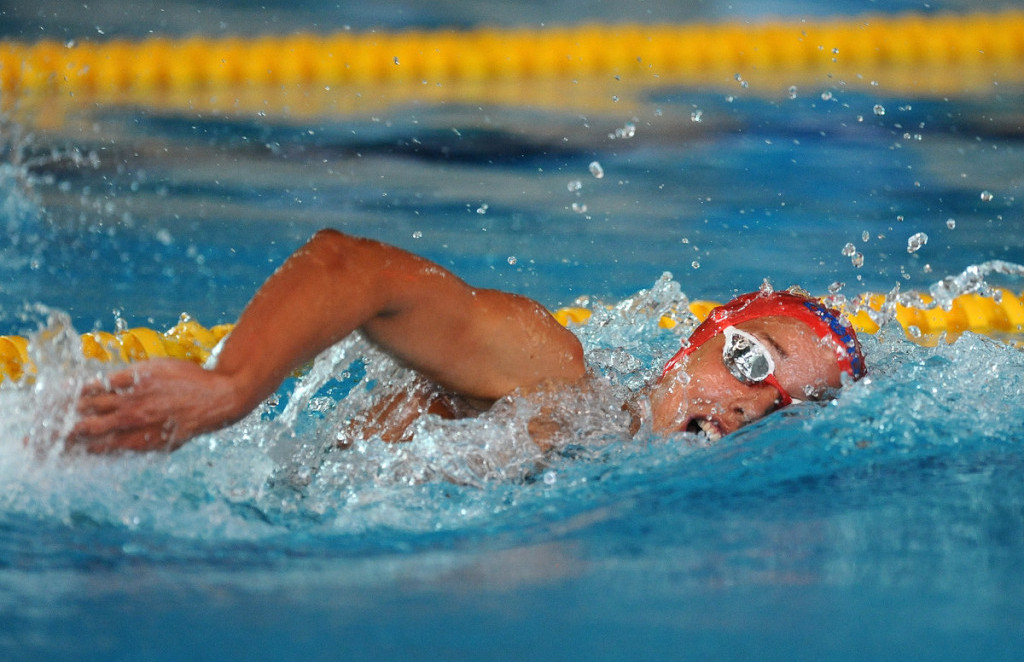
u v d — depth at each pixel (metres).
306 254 4.53
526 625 3.34
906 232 15.29
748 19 28.70
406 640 3.19
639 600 3.59
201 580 3.82
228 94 23.75
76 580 3.76
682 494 5.18
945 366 7.55
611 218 16.06
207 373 4.02
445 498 5.23
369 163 18.75
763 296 6.64
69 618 3.34
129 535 4.40
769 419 6.18
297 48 26.16
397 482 5.45
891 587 3.74
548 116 22.06
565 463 5.69
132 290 12.31
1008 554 4.15
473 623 3.34
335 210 16.02
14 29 26.25
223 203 16.11
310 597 3.62
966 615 3.45
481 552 4.32
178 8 29.09
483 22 28.97
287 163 18.53
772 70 25.94
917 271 13.73
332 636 3.22
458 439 5.55
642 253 14.55
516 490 5.35
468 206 16.52
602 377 6.23
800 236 15.22
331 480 5.46
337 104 23.05
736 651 3.14
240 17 28.62
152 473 4.95
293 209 15.97
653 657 3.08
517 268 13.84
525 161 19.05
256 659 3.02
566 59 26.41
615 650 3.13
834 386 6.39
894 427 6.17
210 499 4.95
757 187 17.48
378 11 29.83
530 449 5.61
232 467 5.27
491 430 5.53
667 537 4.47
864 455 5.81
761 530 4.57
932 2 29.34
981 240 14.90
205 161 18.34
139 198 16.08
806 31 27.48
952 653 3.13
